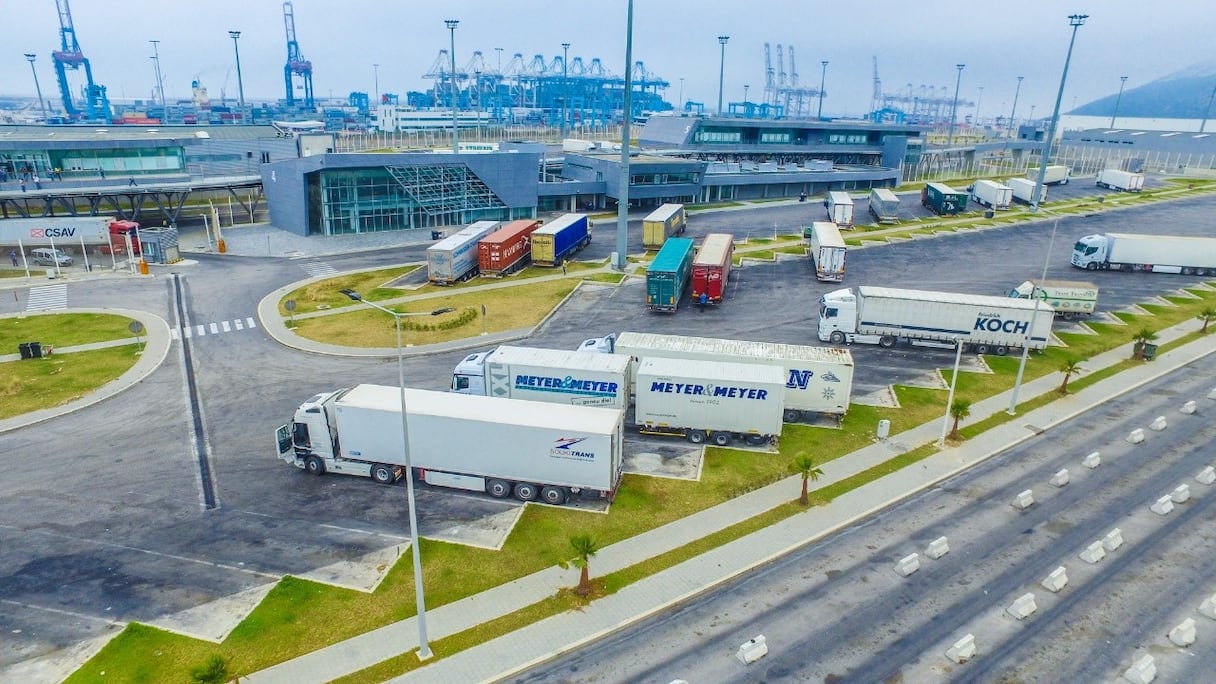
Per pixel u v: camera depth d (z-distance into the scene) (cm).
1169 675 1972
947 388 4059
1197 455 3319
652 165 9744
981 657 2050
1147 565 2489
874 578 2425
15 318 5234
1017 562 2508
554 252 6731
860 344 4778
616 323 5150
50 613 2227
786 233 8588
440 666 2017
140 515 2773
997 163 15975
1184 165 15388
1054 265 6994
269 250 7362
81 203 8550
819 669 2009
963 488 3025
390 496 2922
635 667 2030
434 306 5522
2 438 3428
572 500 2897
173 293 5888
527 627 2177
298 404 3816
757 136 12838
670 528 2700
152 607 2253
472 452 2856
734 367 3378
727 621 2220
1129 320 5338
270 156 9869
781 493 2953
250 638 2116
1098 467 3206
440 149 12375
